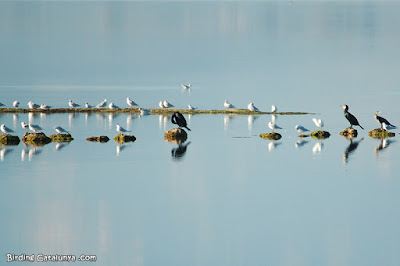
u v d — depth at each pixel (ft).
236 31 642.22
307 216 139.74
